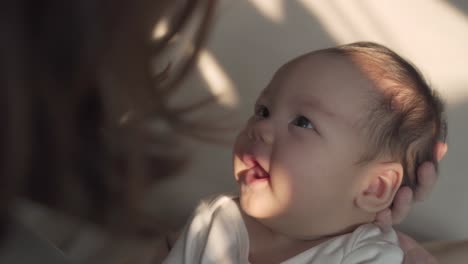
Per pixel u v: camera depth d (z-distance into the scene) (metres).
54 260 0.60
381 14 1.43
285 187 0.96
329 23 1.45
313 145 0.95
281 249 1.04
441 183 1.41
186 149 0.54
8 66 0.33
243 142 0.99
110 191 0.44
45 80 0.36
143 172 0.44
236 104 1.51
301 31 1.47
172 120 0.50
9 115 0.34
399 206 1.04
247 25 1.50
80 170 0.42
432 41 1.40
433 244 1.25
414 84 1.03
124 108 0.42
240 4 1.48
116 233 0.47
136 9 0.36
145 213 0.47
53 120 0.37
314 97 0.97
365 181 0.99
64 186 0.41
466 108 1.38
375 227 1.01
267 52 1.50
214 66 1.52
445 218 1.41
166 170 0.52
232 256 1.05
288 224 1.01
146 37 0.39
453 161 1.39
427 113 1.03
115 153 0.43
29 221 0.66
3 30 0.33
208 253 1.05
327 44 1.46
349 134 0.96
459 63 1.38
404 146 1.00
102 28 0.35
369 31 1.44
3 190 0.37
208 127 0.54
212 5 0.47
